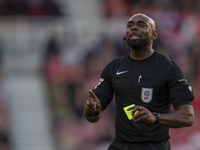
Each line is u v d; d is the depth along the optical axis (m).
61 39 44.03
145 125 12.92
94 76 40.88
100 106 12.98
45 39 45.41
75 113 39.34
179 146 37.66
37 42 45.41
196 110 40.06
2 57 44.47
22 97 41.19
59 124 39.12
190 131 38.44
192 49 45.25
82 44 42.72
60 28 45.56
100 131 37.12
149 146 12.98
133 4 49.28
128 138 13.13
